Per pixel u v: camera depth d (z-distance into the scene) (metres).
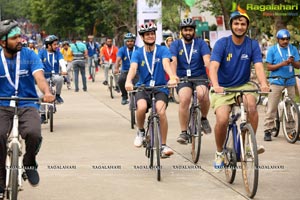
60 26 72.00
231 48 10.04
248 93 9.91
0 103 8.80
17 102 8.74
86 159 12.59
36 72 8.78
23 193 9.79
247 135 9.55
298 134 13.98
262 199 9.33
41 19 77.00
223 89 9.60
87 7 69.00
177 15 40.00
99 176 10.99
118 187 10.18
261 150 9.81
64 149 13.80
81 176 10.99
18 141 8.37
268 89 9.63
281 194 9.61
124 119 19.33
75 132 16.48
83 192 9.86
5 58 8.84
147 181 10.61
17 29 8.70
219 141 10.44
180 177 10.88
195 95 12.22
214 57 9.99
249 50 10.06
